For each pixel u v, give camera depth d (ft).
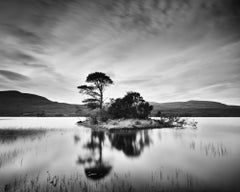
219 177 29.48
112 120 131.03
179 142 64.85
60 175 30.91
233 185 26.22
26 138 72.69
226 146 55.67
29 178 29.25
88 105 150.30
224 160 40.11
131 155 46.24
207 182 27.30
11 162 38.55
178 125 144.87
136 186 26.03
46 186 25.90
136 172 32.53
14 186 25.84
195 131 101.30
